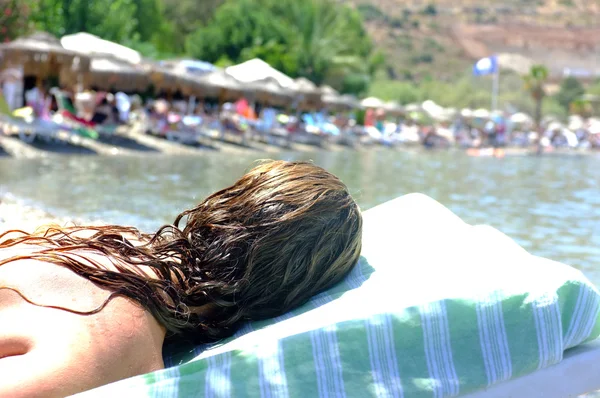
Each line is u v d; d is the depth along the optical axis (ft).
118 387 4.44
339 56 151.23
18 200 25.18
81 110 58.80
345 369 4.94
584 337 5.47
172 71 69.15
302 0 147.84
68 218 21.07
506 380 5.24
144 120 66.80
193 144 67.77
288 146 82.07
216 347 5.37
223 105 83.82
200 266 5.42
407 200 7.45
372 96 199.21
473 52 348.59
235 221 5.43
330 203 5.55
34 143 52.24
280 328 5.24
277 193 5.47
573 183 47.14
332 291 5.75
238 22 138.72
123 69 58.08
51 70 56.95
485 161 77.82
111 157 51.65
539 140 117.29
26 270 4.73
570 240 21.50
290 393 4.82
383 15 370.94
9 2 48.39
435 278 5.65
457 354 5.14
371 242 6.66
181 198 28.53
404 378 5.01
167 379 4.64
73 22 93.04
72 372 4.33
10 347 4.44
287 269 5.43
